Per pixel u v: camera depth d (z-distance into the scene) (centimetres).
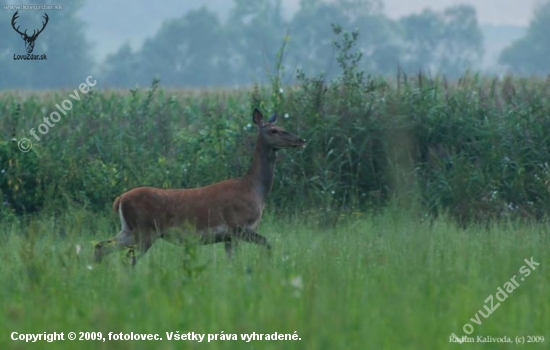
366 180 5919
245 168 5859
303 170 5806
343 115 6041
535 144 5959
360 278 3177
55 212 5450
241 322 2617
